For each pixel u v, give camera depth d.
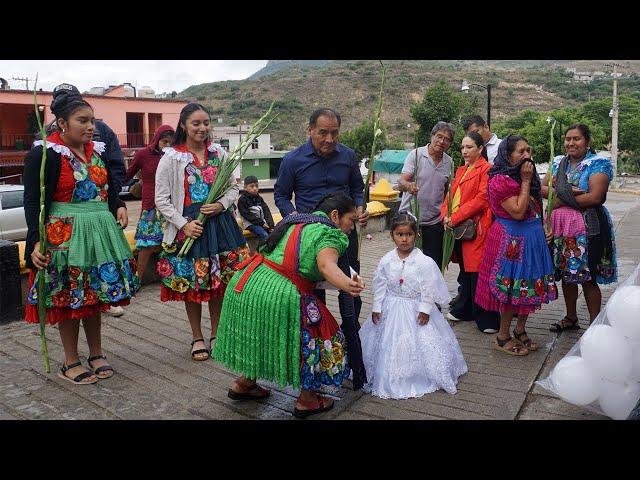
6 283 5.07
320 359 3.13
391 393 3.58
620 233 10.95
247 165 43.25
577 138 4.50
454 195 5.05
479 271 4.46
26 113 29.09
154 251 6.45
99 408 3.44
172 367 4.12
